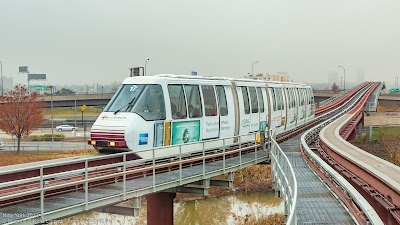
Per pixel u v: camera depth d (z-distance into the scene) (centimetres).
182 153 1956
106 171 1758
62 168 1608
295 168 2227
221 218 3484
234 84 2628
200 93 2283
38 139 6444
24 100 5850
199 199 3966
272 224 3228
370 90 10919
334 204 1451
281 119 3447
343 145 3066
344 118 5503
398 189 1606
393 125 7619
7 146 5788
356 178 2247
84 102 8862
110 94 9069
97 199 1412
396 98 12031
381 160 2469
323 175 1864
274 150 2219
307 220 1259
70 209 1316
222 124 2464
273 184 2202
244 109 2719
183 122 2127
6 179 1390
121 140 1814
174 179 1800
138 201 1619
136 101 1920
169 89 2062
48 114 10869
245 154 2677
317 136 3897
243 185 4322
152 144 1931
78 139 6481
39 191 1236
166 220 2164
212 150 2380
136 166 1856
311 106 4744
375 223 1073
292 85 3862
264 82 3106
